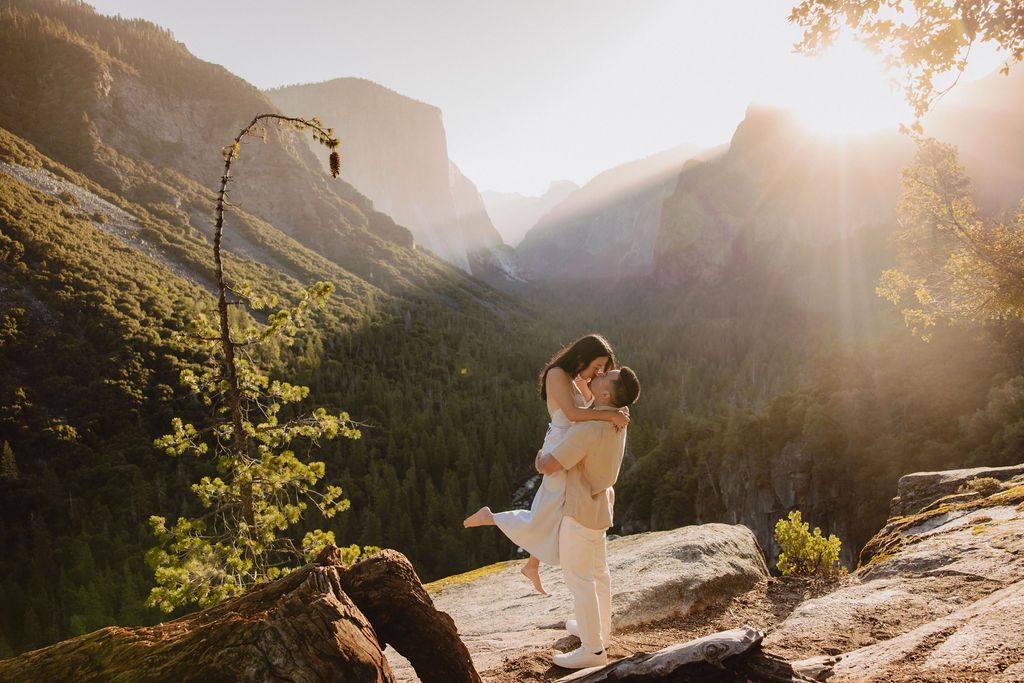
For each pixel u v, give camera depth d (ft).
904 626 12.75
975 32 11.47
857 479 153.79
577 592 10.93
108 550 161.79
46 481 192.54
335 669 5.60
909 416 148.56
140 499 187.83
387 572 7.44
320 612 5.98
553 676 10.99
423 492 218.38
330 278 519.60
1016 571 14.07
